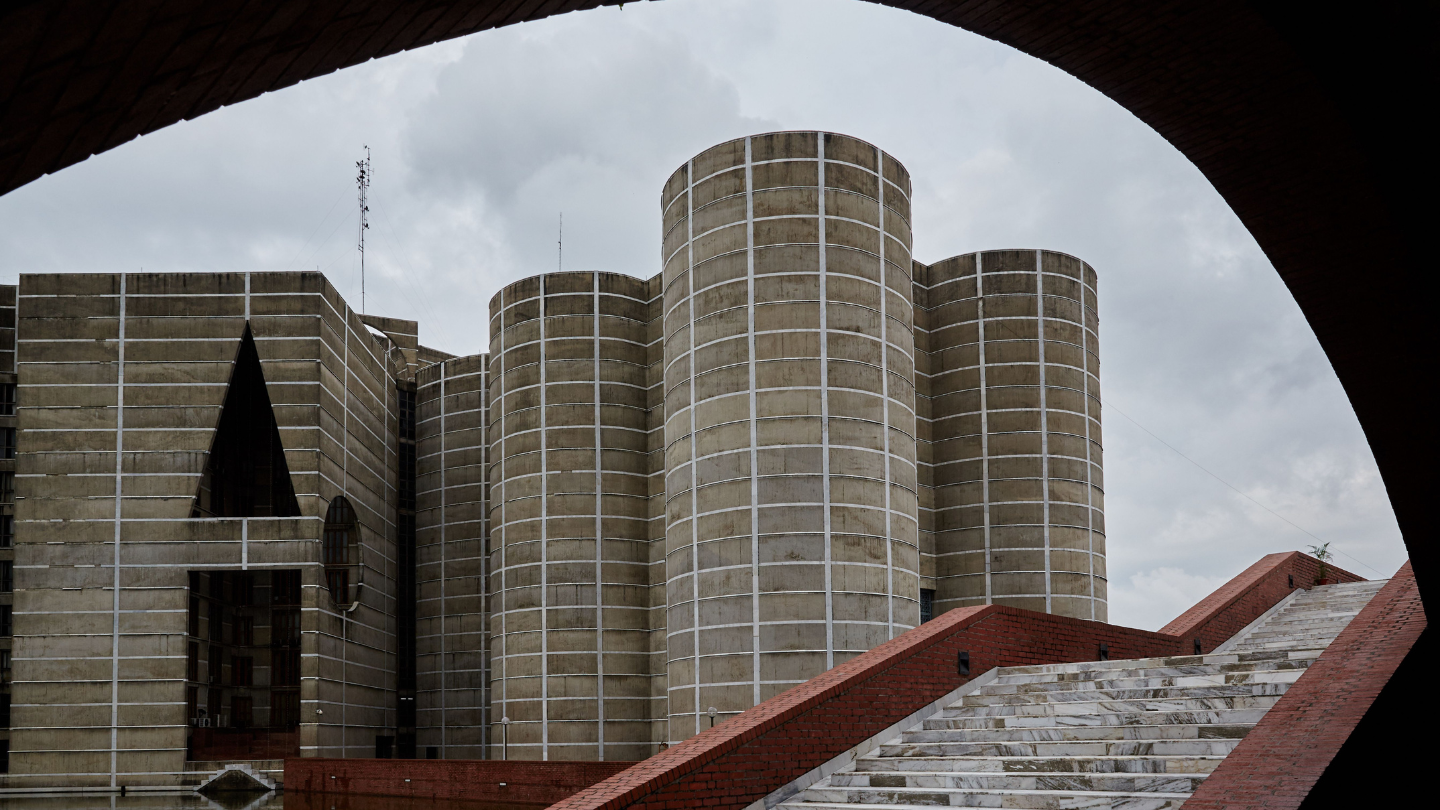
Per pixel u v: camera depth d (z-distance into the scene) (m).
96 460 56.59
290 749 56.59
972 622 16.78
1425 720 11.75
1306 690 11.20
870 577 37.38
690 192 40.88
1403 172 8.61
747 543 37.50
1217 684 14.06
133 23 4.00
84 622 55.25
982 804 12.01
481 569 67.38
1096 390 52.00
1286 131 8.39
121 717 54.62
